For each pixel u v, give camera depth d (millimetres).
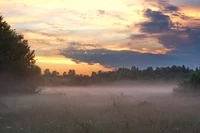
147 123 11406
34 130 9961
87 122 11070
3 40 34562
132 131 9812
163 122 11719
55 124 10945
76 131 9633
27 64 37094
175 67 98438
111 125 10656
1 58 32625
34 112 14453
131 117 12742
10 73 33531
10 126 11031
